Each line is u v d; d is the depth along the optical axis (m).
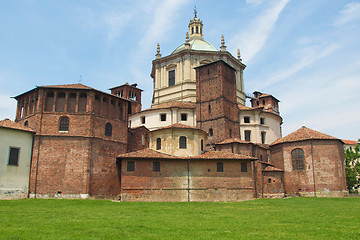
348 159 81.75
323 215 33.16
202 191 53.22
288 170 65.38
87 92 55.25
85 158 51.94
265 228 24.48
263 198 57.22
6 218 28.28
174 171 53.50
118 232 22.23
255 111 72.62
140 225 25.34
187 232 22.52
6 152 47.94
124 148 58.34
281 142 67.19
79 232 21.98
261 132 72.44
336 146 62.03
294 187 63.97
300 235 21.66
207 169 54.31
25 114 56.69
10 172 47.97
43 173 50.56
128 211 35.75
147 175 52.25
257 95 100.25
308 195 62.00
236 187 54.06
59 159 51.47
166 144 56.56
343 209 39.28
